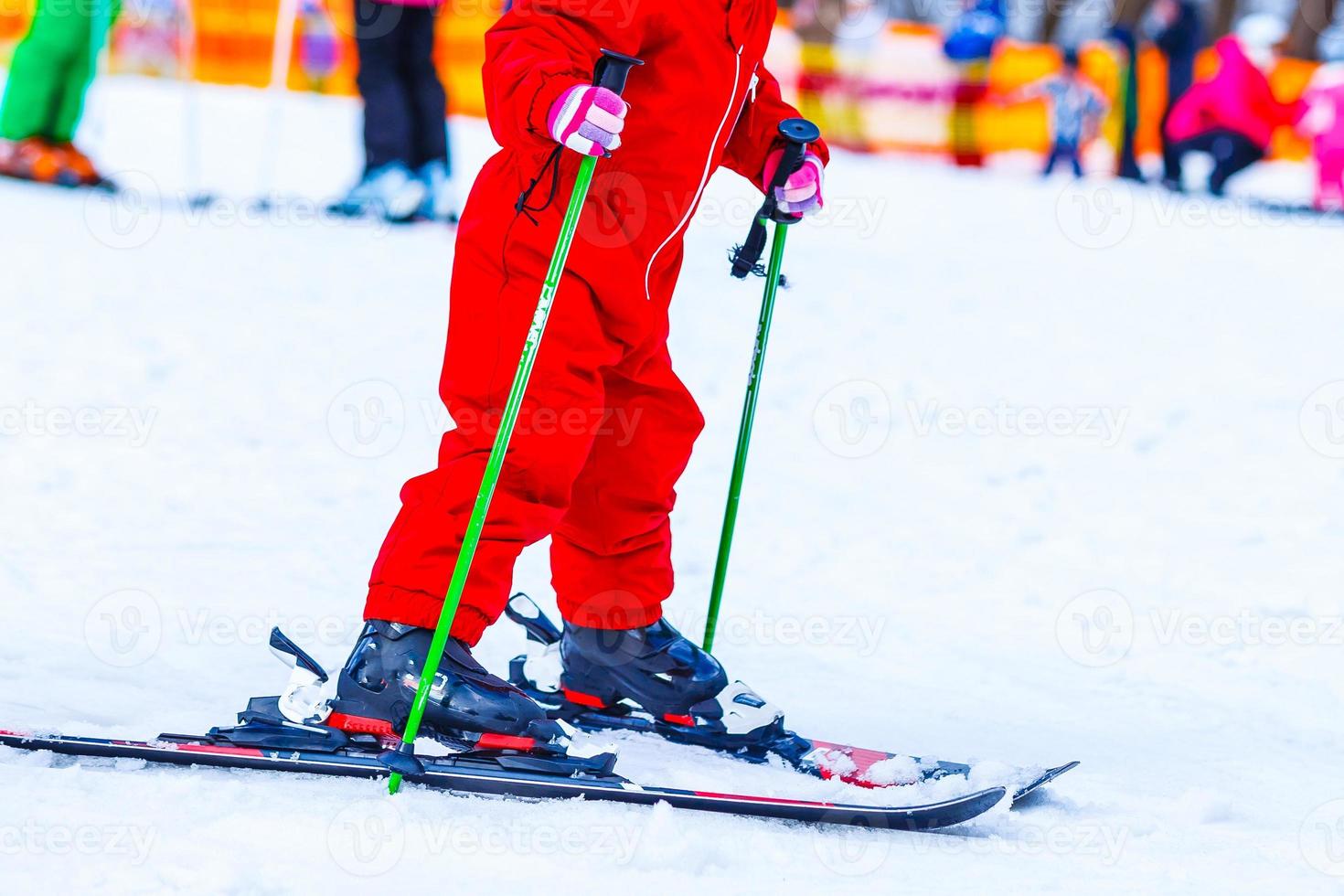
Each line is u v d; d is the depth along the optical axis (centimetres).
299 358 1742
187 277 2159
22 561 1024
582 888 564
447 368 721
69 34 2844
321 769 665
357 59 2805
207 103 4456
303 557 1097
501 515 700
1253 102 4344
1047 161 4738
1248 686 962
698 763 741
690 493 1379
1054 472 1514
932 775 723
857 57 5056
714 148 731
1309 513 1401
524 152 689
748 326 2116
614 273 704
